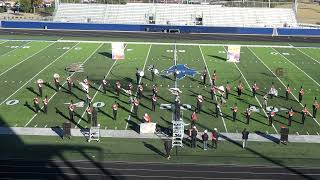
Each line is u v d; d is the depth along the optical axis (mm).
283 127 22906
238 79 34219
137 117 25766
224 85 32562
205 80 33188
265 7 66812
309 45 49875
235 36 55812
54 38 51188
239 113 26750
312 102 29047
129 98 29047
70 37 52188
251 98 29609
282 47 48219
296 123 25391
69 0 68750
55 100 28469
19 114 25953
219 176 19094
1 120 25000
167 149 20609
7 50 43719
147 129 23562
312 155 21312
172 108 27359
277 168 19922
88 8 66125
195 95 30031
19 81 32531
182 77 34469
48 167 19656
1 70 35594
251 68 37938
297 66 39062
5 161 20125
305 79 34656
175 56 42219
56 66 37250
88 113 24750
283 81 33938
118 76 34375
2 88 30797
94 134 22609
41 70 35781
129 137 23094
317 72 37000
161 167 19844
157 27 58438
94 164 20016
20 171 19219
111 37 52844
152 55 42531
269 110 27234
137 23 62719
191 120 24625
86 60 39750
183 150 21703
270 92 29875
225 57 42219
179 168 19766
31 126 24234
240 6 67062
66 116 25766
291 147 22188
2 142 22188
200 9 65562
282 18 65562
